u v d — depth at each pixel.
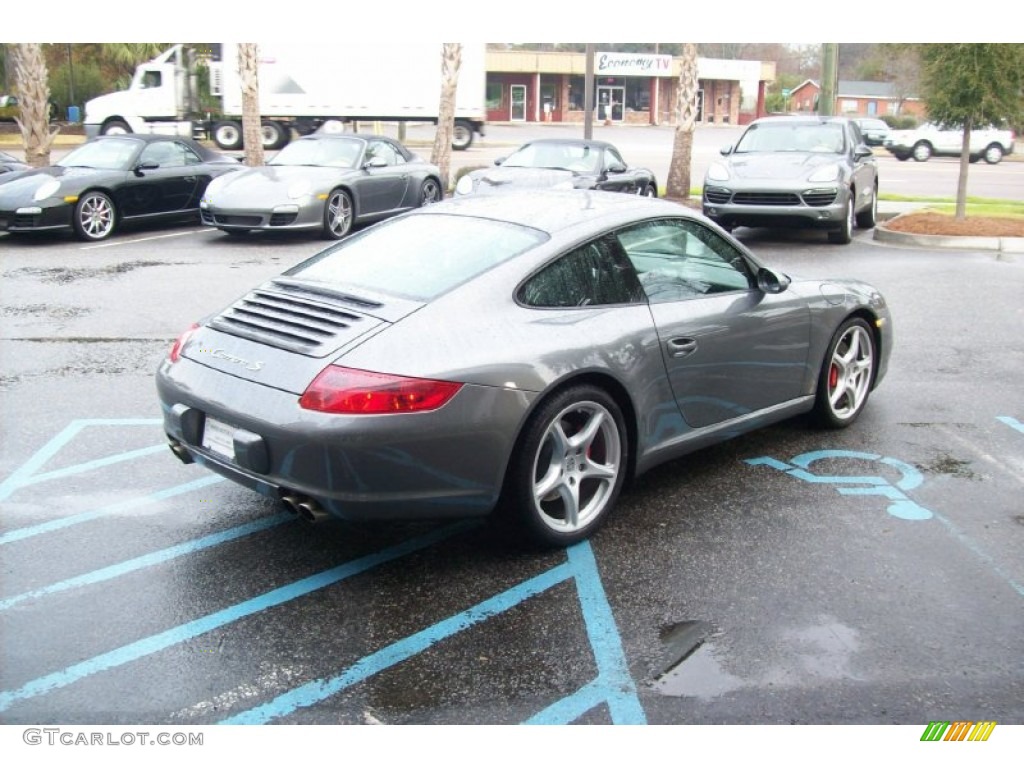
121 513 4.35
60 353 7.21
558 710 2.95
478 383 3.54
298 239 13.73
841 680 3.11
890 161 36.38
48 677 3.07
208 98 32.16
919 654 3.26
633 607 3.55
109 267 11.02
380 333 3.58
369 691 3.03
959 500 4.61
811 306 5.11
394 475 3.45
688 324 4.36
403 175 14.97
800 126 14.09
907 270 11.27
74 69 47.53
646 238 4.40
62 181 12.80
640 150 37.25
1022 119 13.66
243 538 4.11
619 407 4.13
